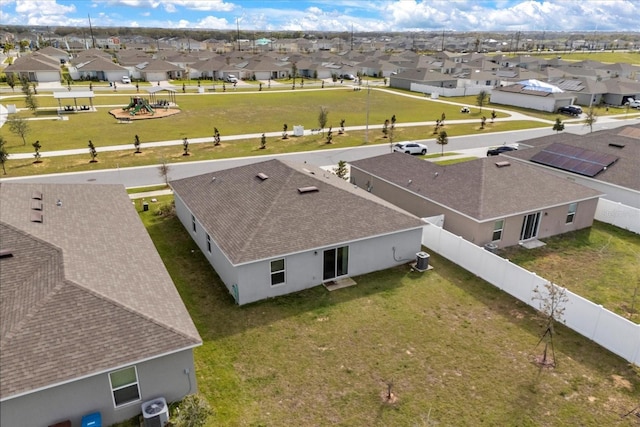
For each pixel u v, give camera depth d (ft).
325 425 40.40
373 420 41.01
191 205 74.49
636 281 67.62
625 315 58.54
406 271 68.44
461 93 292.40
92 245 51.88
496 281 64.49
